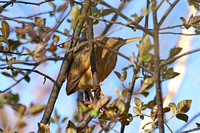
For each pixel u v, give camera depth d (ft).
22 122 21.62
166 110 26.14
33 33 26.58
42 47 23.68
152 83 21.44
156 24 21.27
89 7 28.81
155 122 26.17
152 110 25.84
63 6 27.27
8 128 22.17
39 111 21.20
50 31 26.55
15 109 21.21
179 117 25.81
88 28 27.94
